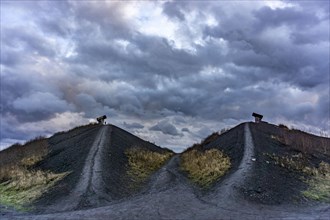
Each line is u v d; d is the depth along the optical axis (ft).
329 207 65.51
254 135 128.98
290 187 77.92
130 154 129.29
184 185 88.89
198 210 63.36
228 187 75.97
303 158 108.68
